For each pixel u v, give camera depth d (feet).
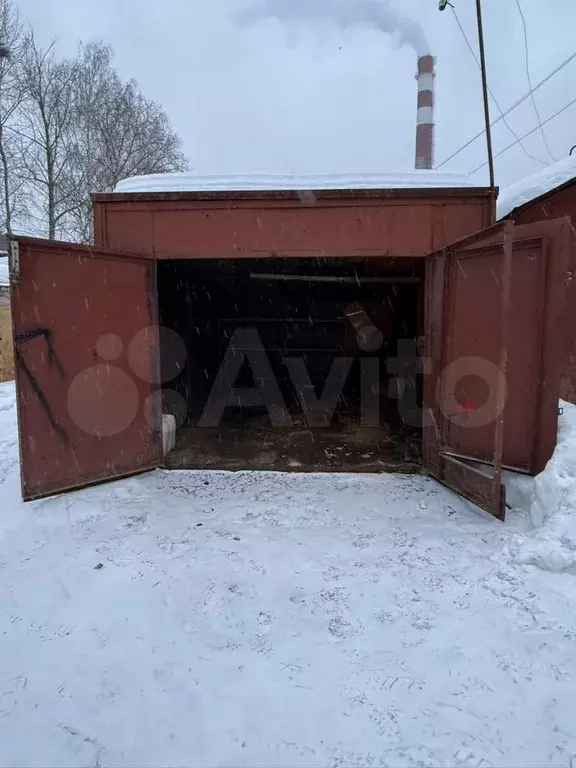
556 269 11.78
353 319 33.50
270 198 15.14
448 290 14.07
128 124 79.56
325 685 7.17
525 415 12.62
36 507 13.09
